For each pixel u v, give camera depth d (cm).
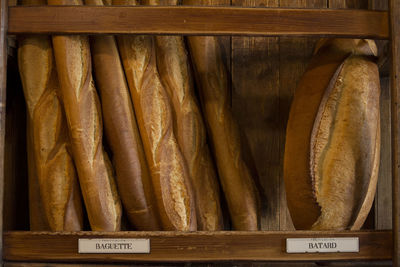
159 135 75
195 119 83
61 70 71
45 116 75
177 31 68
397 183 66
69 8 68
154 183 74
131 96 77
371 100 74
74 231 69
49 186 74
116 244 68
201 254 67
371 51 79
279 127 96
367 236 68
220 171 84
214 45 87
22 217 89
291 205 75
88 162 72
